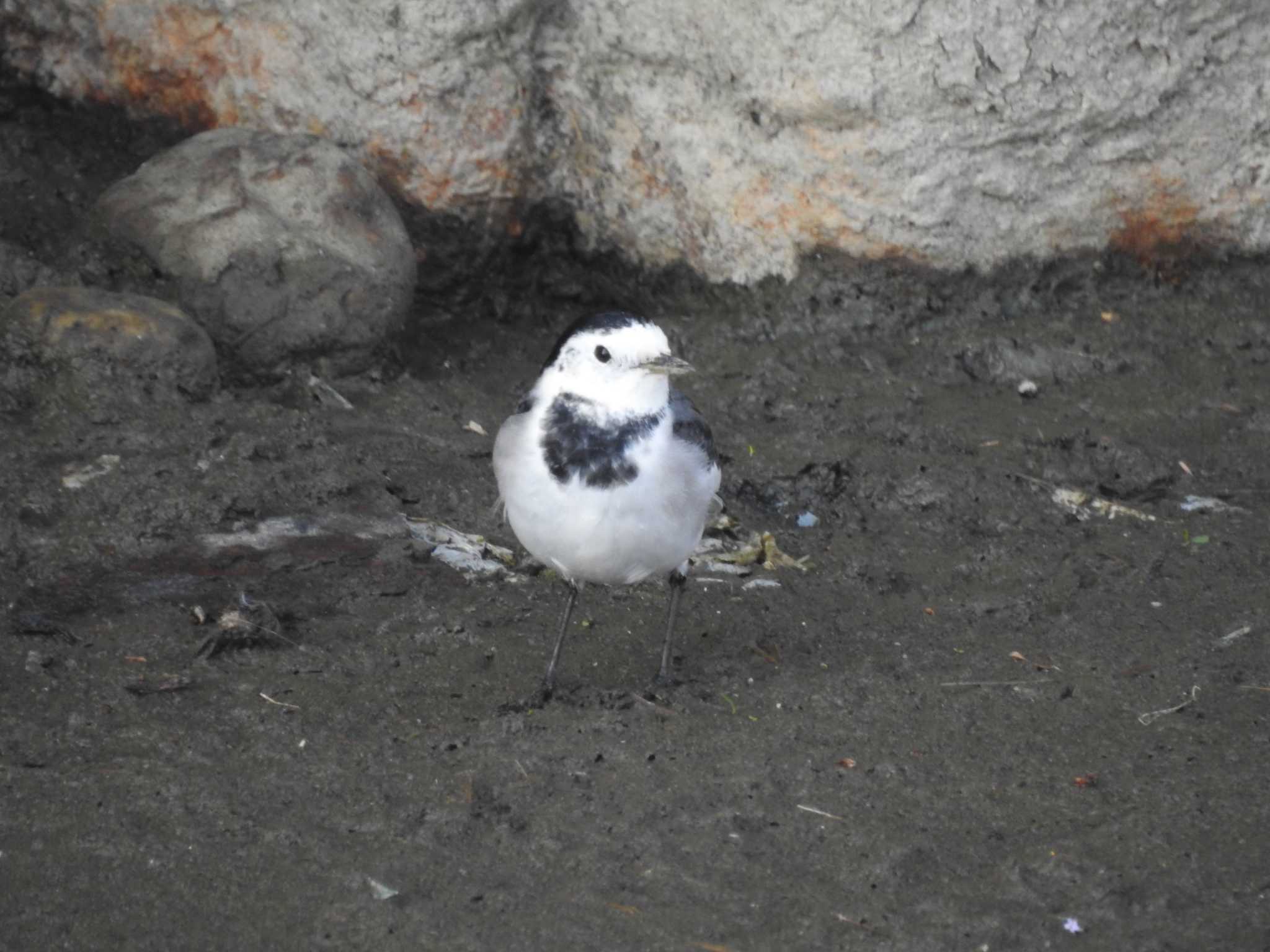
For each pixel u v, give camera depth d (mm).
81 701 7441
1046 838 6488
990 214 12453
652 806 6703
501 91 12609
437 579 8914
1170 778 6934
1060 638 8375
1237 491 10328
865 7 11617
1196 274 12883
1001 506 10039
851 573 9234
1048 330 12398
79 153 12992
